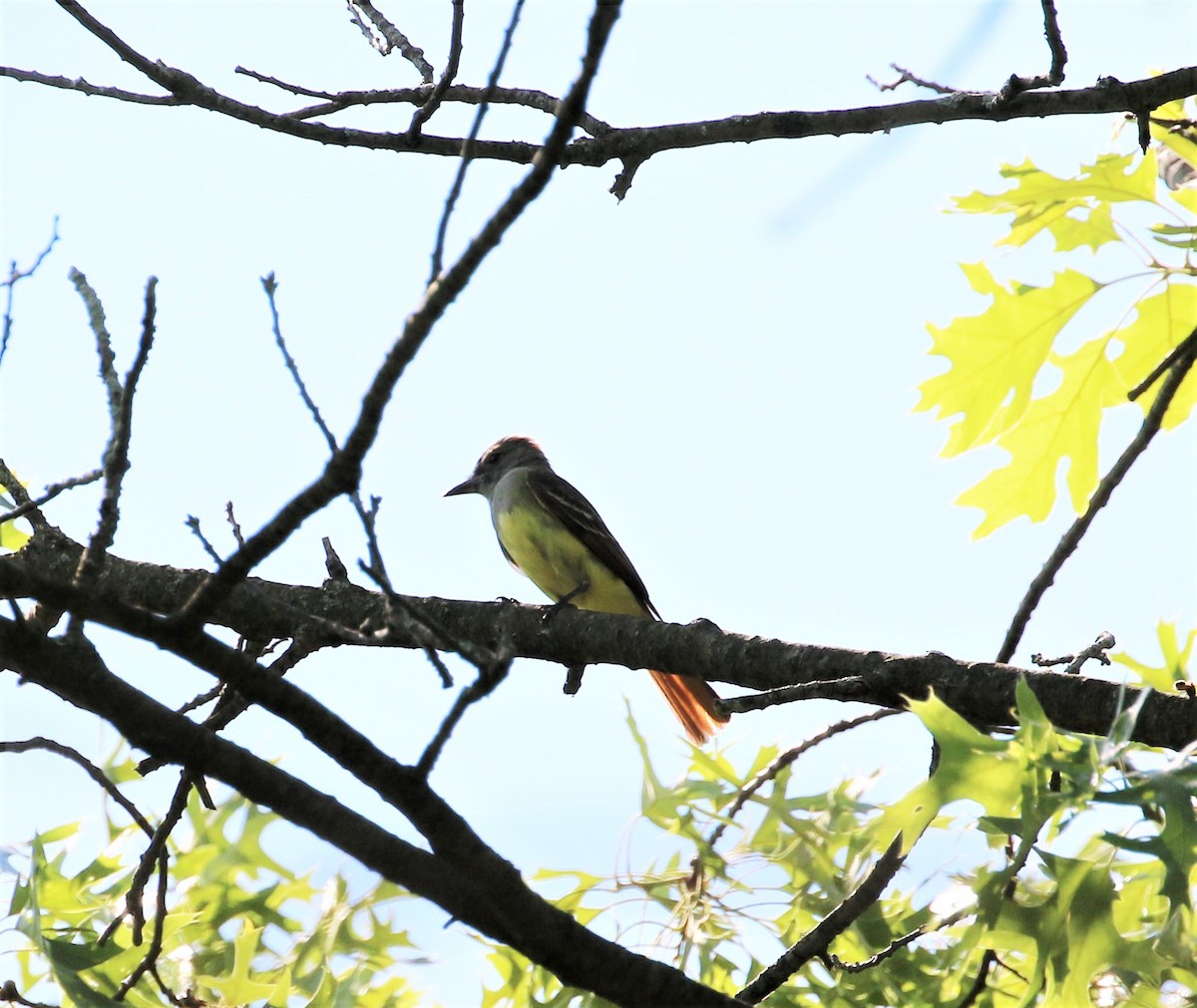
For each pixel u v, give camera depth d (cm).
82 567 660
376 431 622
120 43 980
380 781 678
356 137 983
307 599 1127
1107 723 888
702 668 1046
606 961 720
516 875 708
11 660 646
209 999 1047
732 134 997
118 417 682
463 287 600
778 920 1080
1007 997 988
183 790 856
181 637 648
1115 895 828
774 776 1152
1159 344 1311
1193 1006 893
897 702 948
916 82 1016
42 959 962
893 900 1095
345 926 1098
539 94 1001
